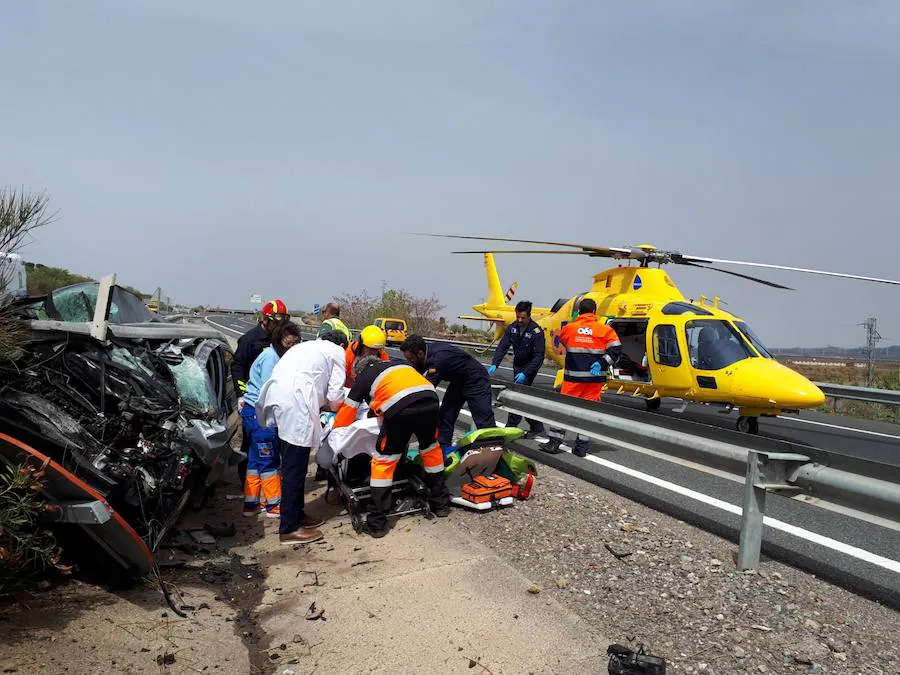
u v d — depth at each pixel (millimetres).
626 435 5996
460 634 3449
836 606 3848
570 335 8219
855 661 3238
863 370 41344
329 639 3402
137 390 4410
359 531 5148
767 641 3414
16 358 3900
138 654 3154
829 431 12211
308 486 6762
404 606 3781
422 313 38250
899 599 3992
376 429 5367
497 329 19516
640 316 11320
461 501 5645
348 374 6527
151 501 4320
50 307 4832
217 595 3951
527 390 8000
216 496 6344
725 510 5832
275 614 3701
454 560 4473
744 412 10078
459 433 9180
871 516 3816
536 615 3660
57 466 3283
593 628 3537
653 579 4176
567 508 5652
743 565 4324
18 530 3283
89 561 3822
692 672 3127
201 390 4957
